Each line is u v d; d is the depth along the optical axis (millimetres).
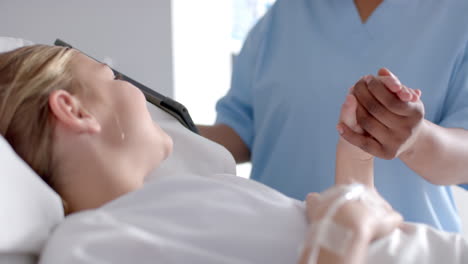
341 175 750
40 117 643
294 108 1124
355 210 517
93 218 536
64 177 645
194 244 526
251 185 686
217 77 2160
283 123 1159
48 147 639
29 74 671
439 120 1005
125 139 677
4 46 837
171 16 1890
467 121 896
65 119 630
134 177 678
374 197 619
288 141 1133
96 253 501
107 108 678
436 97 990
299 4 1181
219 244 531
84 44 1868
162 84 1939
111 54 1887
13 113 650
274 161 1154
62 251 500
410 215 1011
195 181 610
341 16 1104
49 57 697
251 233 546
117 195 660
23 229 532
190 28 1991
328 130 1077
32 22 1849
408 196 1007
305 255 495
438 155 726
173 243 515
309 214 586
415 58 1014
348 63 1072
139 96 708
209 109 2133
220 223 549
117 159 665
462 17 991
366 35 1068
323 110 1087
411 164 748
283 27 1198
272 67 1189
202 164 926
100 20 1861
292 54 1154
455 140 756
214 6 2098
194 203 564
